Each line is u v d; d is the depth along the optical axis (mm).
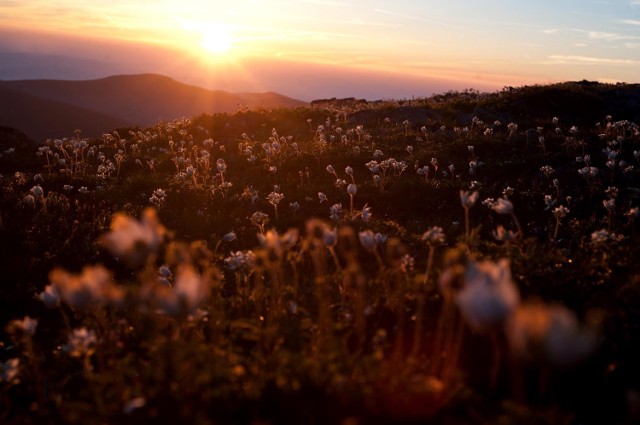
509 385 4324
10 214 9867
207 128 21062
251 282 6766
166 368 3512
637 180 12516
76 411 3553
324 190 12289
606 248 6281
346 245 4855
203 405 3453
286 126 21156
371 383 3645
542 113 22500
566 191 11812
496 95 25859
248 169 15141
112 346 4402
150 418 3359
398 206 11102
